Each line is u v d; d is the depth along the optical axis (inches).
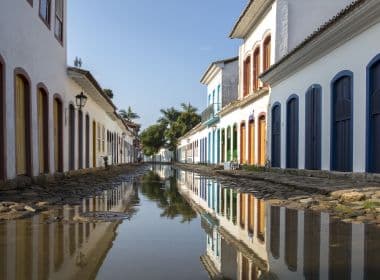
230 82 1417.3
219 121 1425.9
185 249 184.4
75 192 452.4
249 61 1058.7
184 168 1611.7
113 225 247.4
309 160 624.1
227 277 142.5
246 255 172.6
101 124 1136.8
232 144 1181.1
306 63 628.7
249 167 924.0
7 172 399.9
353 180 471.5
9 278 140.3
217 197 422.9
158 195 450.0
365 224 240.2
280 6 792.3
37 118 512.4
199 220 269.7
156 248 185.8
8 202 317.7
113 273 147.2
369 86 454.6
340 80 532.4
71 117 747.4
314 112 606.9
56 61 619.5
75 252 176.9
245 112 1024.9
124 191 502.6
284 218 268.7
